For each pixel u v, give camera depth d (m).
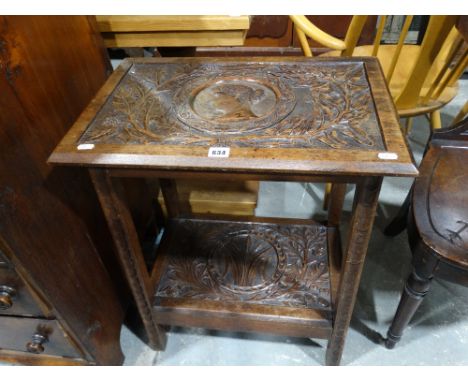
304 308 0.84
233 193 1.18
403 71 1.25
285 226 1.06
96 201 0.87
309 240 1.02
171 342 1.03
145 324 0.91
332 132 0.58
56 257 0.71
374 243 1.25
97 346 0.87
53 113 0.70
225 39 0.91
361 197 0.56
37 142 0.65
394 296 1.10
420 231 0.73
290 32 1.83
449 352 0.97
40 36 0.67
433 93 1.16
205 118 0.63
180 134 0.60
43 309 0.69
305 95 0.68
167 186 1.02
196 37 0.91
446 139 0.90
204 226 1.08
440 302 1.07
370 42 1.86
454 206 0.76
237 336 1.03
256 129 0.60
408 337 1.00
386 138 0.55
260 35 1.86
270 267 0.95
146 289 0.83
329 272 0.92
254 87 0.71
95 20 0.85
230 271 0.94
